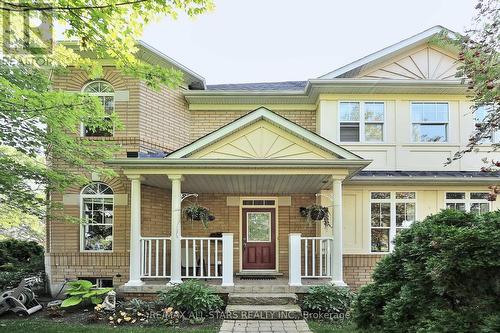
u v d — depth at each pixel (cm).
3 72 739
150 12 523
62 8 462
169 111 1185
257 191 1227
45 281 1064
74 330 702
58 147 769
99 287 1039
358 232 1166
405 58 1269
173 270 900
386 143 1221
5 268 1171
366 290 515
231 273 906
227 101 1264
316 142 944
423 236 443
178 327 735
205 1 519
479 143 1219
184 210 1011
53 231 1053
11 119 678
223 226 1232
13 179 717
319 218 1002
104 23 515
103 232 1071
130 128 1077
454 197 1188
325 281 970
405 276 467
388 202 1183
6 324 753
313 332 692
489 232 377
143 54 1091
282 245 1225
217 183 1078
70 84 1089
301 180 1028
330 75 1238
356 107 1232
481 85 643
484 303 372
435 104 1239
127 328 719
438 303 404
